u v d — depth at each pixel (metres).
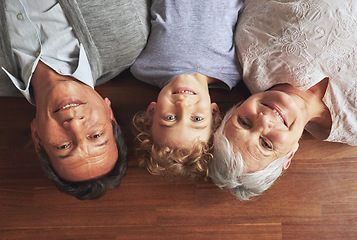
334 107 1.35
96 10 1.29
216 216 1.55
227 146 1.25
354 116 1.38
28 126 1.59
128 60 1.47
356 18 1.27
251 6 1.45
